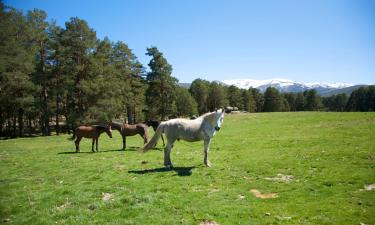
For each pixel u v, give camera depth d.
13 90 40.62
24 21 43.22
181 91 87.38
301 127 31.19
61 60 43.81
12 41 38.84
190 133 14.10
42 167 16.14
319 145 19.22
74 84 45.34
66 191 10.90
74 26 43.53
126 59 61.41
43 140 32.25
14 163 17.88
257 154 17.38
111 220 8.23
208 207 8.80
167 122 14.58
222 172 13.14
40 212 9.03
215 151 19.64
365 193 9.48
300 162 14.37
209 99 106.00
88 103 46.72
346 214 7.89
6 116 52.69
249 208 8.63
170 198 9.70
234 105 115.31
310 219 7.71
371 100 118.06
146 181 11.91
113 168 14.95
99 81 44.94
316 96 142.12
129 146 24.00
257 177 12.15
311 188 10.23
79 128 21.45
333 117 38.53
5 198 10.62
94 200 9.89
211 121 14.17
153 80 62.12
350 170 12.25
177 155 18.31
